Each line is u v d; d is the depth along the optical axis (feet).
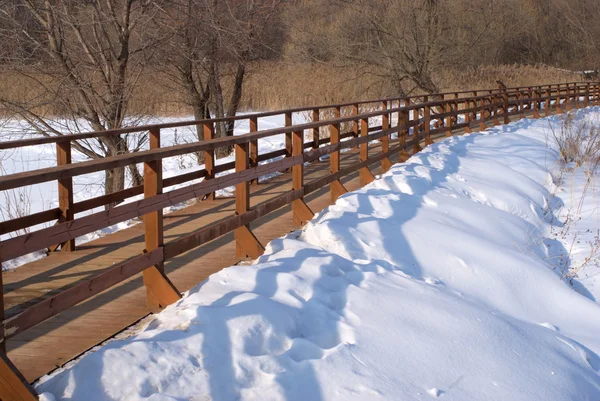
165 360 12.24
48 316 12.02
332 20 97.35
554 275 23.29
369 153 49.75
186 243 17.30
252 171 21.25
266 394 12.01
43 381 12.39
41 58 42.06
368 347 14.35
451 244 23.54
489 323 16.87
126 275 14.74
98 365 11.71
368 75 94.58
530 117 82.64
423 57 89.81
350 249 21.30
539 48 173.17
